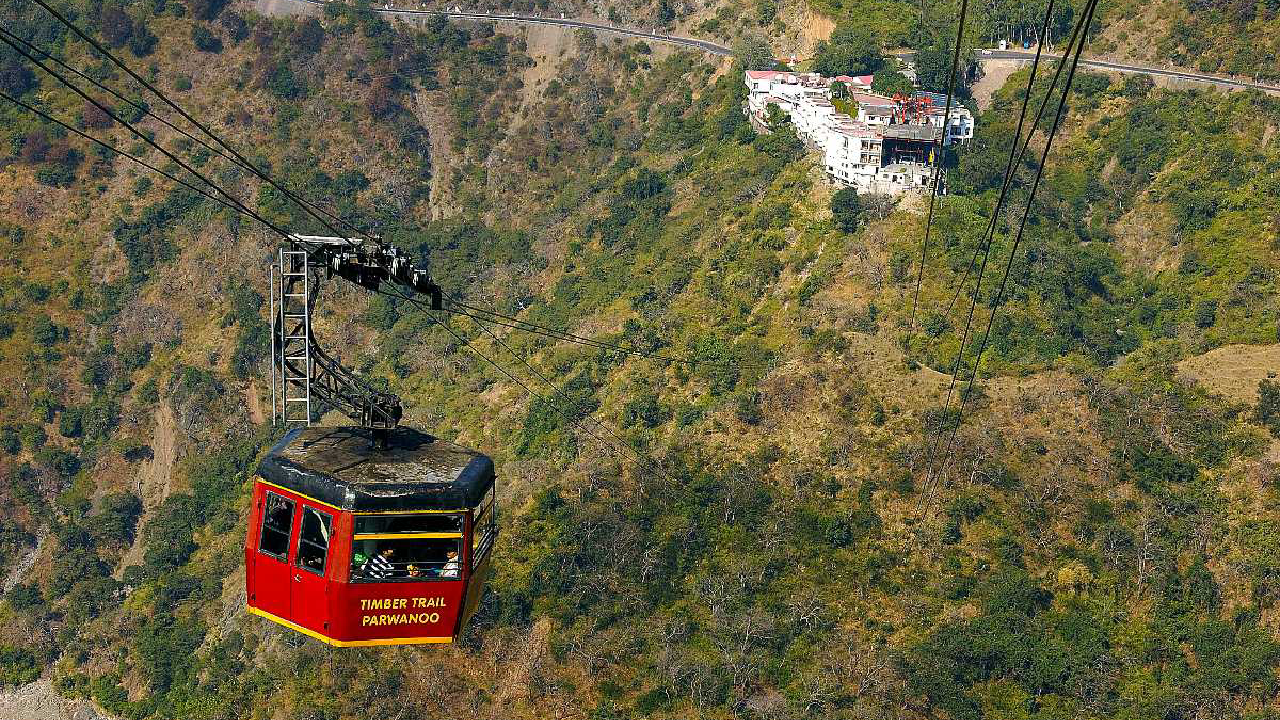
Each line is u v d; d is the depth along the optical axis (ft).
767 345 419.74
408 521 98.99
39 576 437.17
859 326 409.28
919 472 346.74
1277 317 417.49
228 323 524.11
